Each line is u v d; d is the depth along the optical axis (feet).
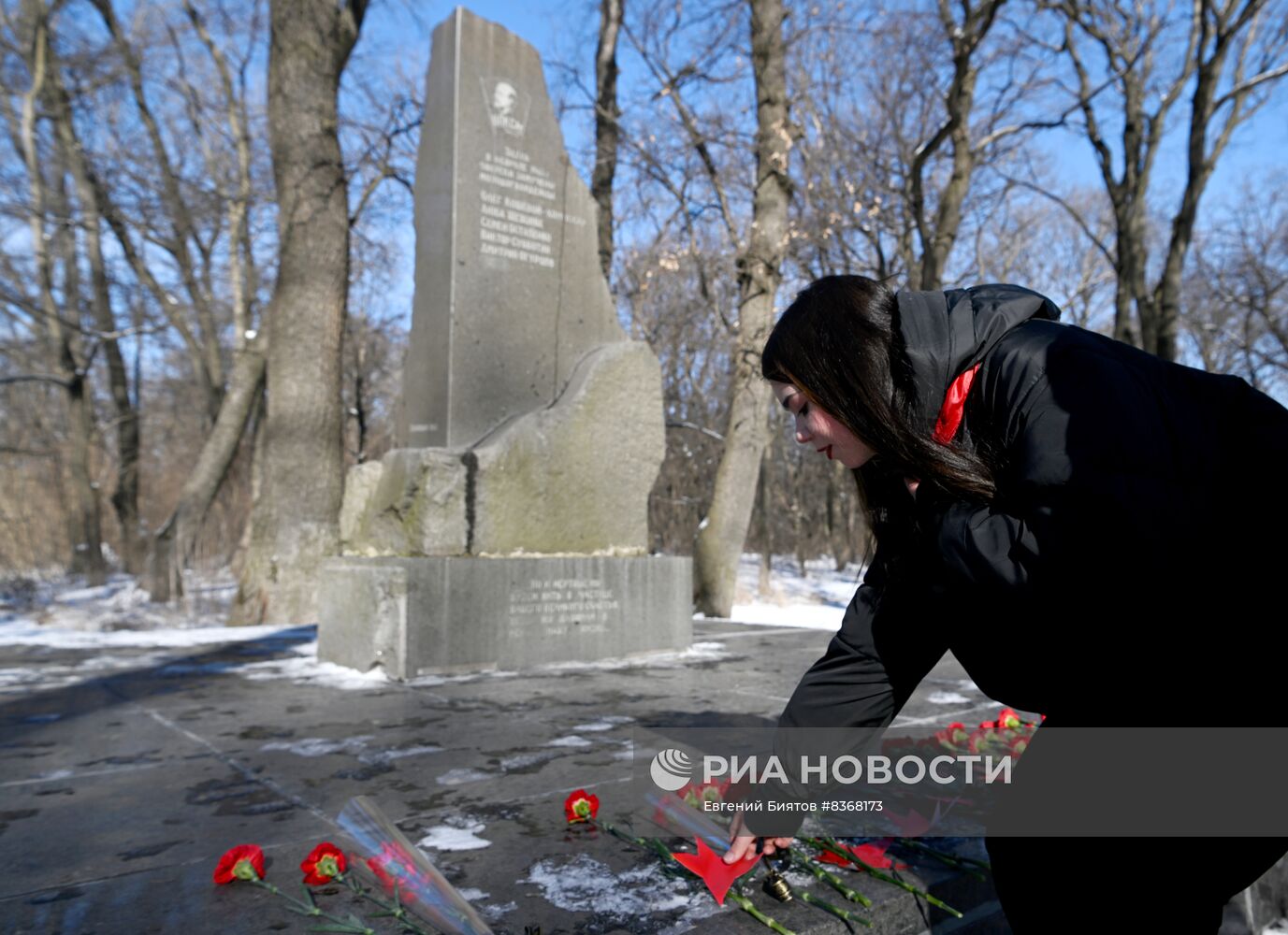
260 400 66.08
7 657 20.24
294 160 34.27
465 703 14.19
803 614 40.06
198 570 42.83
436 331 19.56
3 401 72.54
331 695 15.01
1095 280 103.76
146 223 59.98
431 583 16.88
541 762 10.39
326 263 34.42
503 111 20.36
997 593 3.94
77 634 25.98
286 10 34.27
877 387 4.35
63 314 67.67
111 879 6.75
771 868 6.52
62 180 64.03
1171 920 4.02
